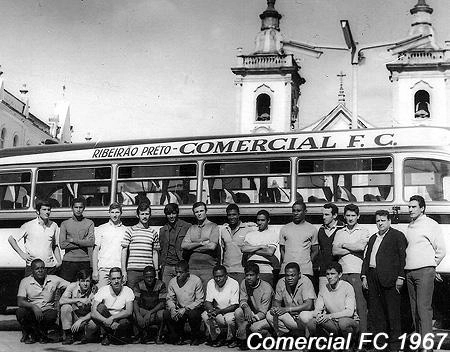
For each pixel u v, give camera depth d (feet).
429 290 31.68
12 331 41.04
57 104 172.55
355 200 39.27
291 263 33.83
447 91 147.02
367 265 32.76
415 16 149.48
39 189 46.68
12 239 39.14
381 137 39.65
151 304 36.19
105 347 34.40
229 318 34.42
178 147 43.52
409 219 38.14
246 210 40.93
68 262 38.60
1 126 131.44
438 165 38.50
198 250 37.01
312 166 40.37
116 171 44.55
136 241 38.01
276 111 156.04
